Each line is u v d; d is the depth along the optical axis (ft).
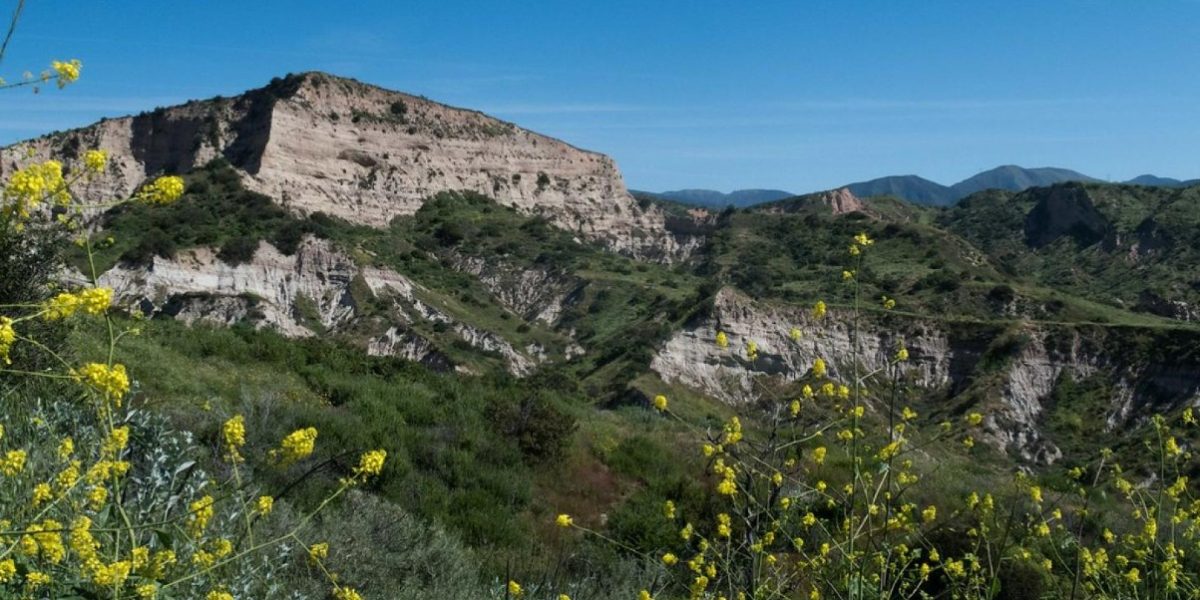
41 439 14.74
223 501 14.94
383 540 23.99
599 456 45.70
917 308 208.85
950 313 205.57
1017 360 162.40
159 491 13.55
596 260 284.61
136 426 14.66
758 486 16.05
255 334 63.00
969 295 215.92
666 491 42.70
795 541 14.94
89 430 14.73
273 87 325.21
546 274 274.36
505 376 72.59
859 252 15.71
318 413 39.96
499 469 41.19
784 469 15.80
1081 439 140.97
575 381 179.32
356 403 45.55
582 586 24.44
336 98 327.06
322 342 63.67
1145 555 16.99
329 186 304.30
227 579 12.76
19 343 22.41
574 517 39.75
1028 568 19.57
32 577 9.58
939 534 21.01
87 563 9.70
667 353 180.14
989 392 155.12
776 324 185.57
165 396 36.55
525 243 301.22
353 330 204.64
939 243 261.03
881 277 236.22
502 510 36.40
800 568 15.85
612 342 200.75
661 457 46.50
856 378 15.02
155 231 203.21
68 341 30.96
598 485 43.19
